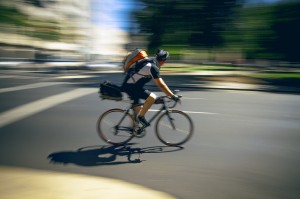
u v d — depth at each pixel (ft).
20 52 139.03
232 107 33.04
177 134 19.30
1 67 80.23
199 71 93.61
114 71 85.40
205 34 71.05
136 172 15.16
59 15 188.65
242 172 15.42
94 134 21.45
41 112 28.09
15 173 14.55
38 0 171.12
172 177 14.66
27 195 12.26
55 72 77.61
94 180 14.02
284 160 17.22
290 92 47.75
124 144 19.33
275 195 13.04
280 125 25.46
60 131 22.06
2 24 146.72
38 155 17.19
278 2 79.66
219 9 69.41
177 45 75.61
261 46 82.58
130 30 78.95
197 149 18.76
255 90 48.78
